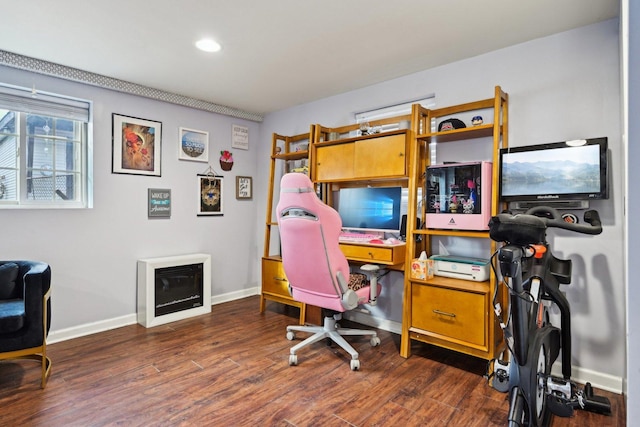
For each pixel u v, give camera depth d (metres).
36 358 2.46
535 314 1.73
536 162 2.30
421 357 2.60
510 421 1.57
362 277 2.89
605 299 2.15
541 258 1.83
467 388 2.16
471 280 2.47
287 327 2.94
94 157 3.12
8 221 2.68
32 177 2.91
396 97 3.13
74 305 3.00
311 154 3.39
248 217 4.37
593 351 2.20
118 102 3.26
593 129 2.19
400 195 3.03
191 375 2.31
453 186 2.53
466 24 2.21
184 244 3.76
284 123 4.16
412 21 2.18
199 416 1.86
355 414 1.89
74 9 2.03
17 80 2.72
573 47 2.26
